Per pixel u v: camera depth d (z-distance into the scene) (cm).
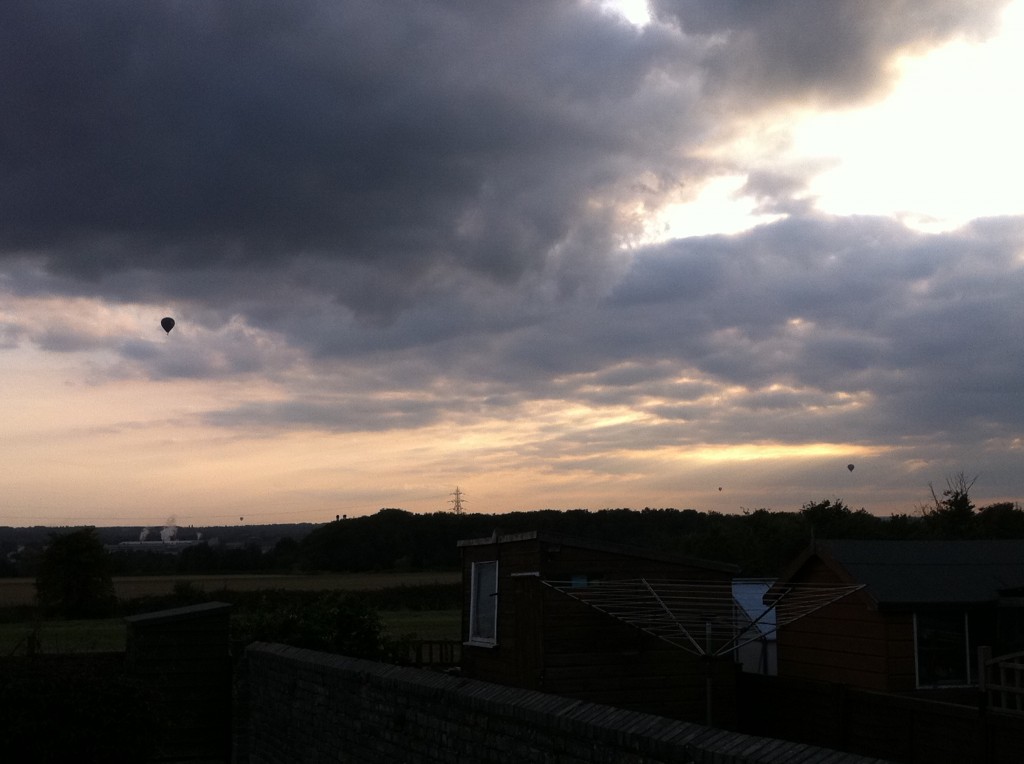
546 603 1659
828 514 5038
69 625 5356
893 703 1273
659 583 1658
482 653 1902
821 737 1427
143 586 8081
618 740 574
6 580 9256
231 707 1545
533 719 662
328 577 9044
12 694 1088
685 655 1684
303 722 1180
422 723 838
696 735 532
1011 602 1619
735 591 2109
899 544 1827
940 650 1639
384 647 1992
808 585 1641
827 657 1756
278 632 1850
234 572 10306
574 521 8088
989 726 1108
